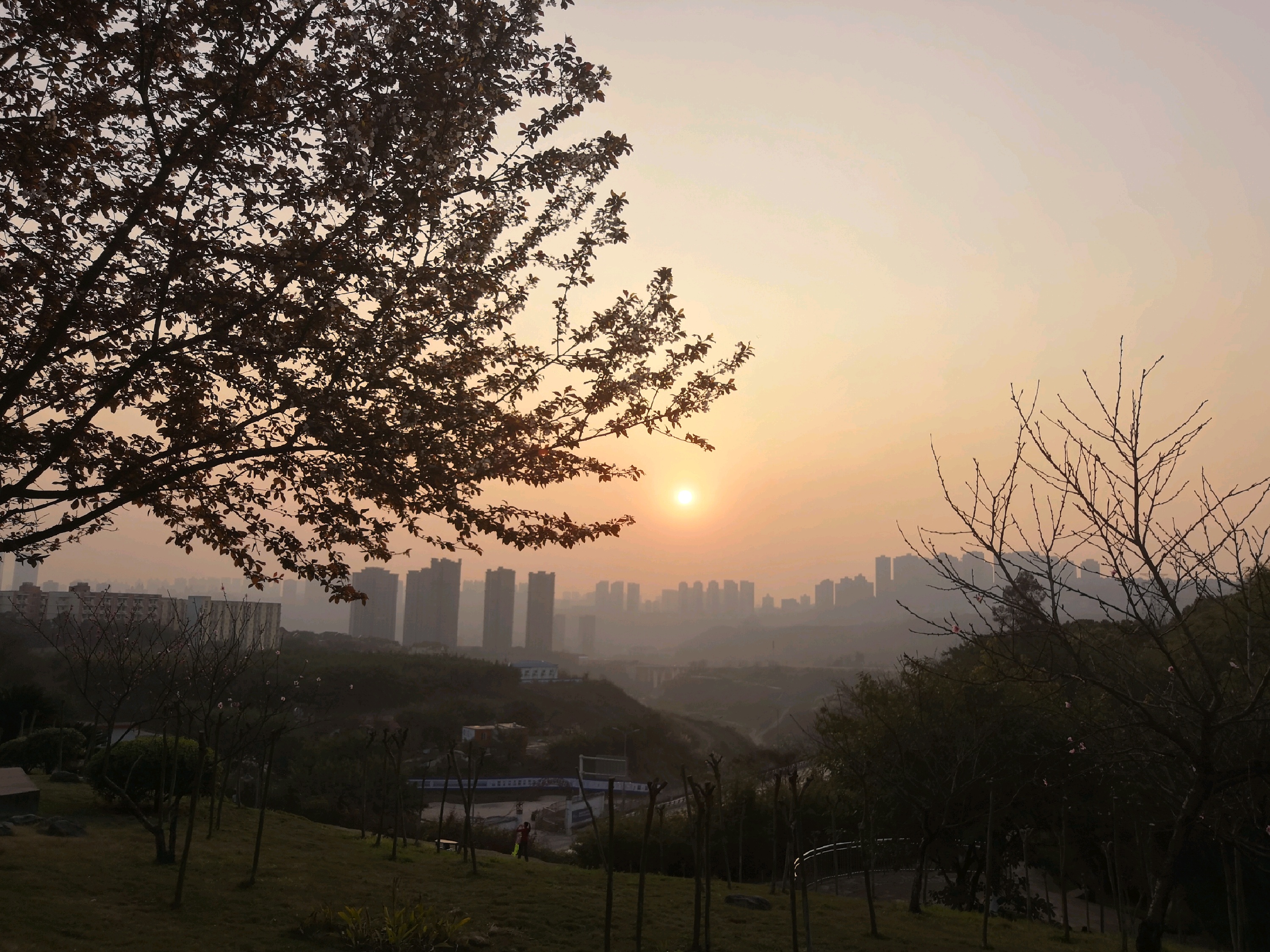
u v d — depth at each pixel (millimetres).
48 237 7910
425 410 8523
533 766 85938
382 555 9266
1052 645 7855
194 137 7836
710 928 10109
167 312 8062
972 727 15531
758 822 22078
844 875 22703
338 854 13742
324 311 8328
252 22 7992
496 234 9438
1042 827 17953
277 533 8930
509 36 8797
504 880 12859
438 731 67938
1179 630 8117
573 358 9594
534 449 9023
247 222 8398
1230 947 16172
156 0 7746
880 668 191000
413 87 8367
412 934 8648
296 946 8352
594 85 9039
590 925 10258
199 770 9883
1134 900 21156
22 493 7844
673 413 9617
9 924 8023
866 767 17047
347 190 8453
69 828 12305
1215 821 8516
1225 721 7258
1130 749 8148
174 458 8594
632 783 81500
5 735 25828
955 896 18281
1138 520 7188
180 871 9477
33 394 8336
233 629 17000
